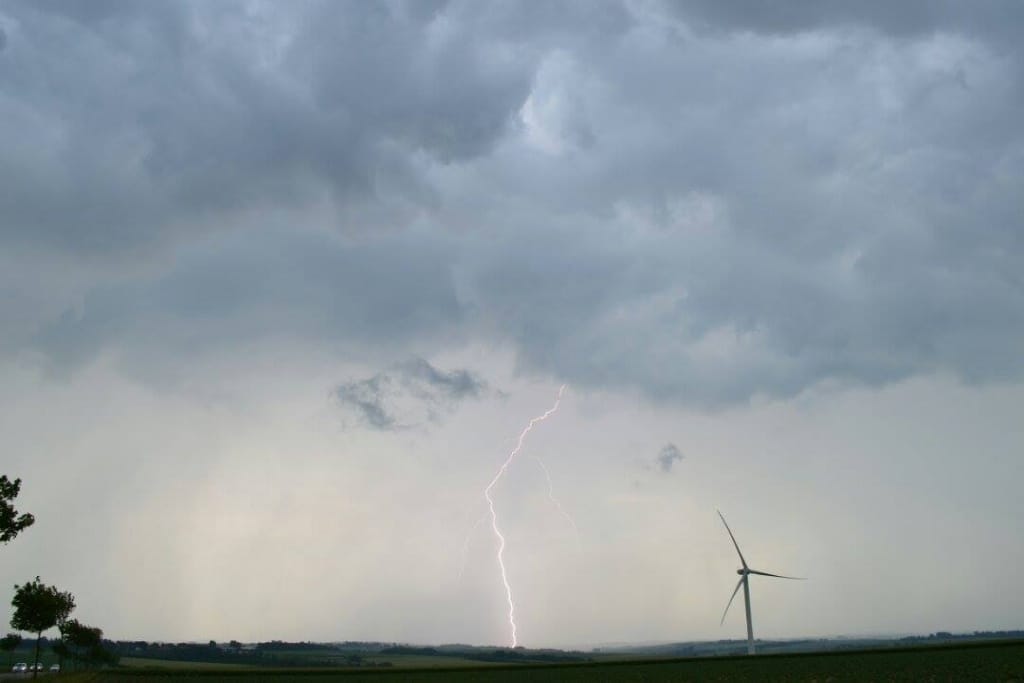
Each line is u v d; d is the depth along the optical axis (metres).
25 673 117.19
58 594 88.44
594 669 111.69
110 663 152.12
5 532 53.28
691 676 82.56
